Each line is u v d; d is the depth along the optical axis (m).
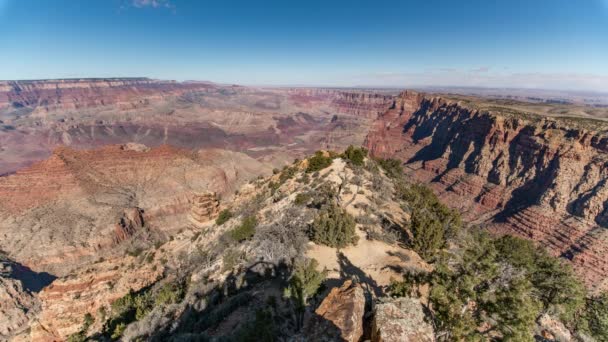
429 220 34.78
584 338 28.72
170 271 52.53
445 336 16.84
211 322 23.61
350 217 35.12
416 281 21.39
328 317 14.09
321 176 60.94
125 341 29.86
